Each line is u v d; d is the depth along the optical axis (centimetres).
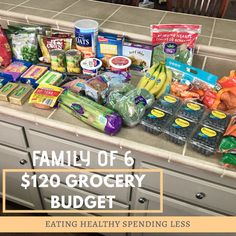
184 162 94
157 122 99
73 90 115
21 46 131
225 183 98
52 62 126
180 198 112
